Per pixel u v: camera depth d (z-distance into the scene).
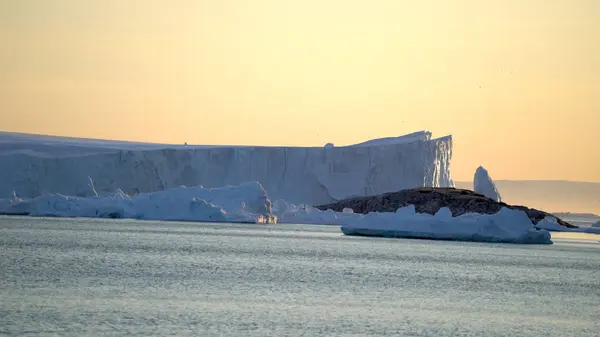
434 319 170.88
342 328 157.62
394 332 156.25
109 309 168.25
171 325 155.12
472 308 188.25
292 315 168.50
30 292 188.12
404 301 194.62
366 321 165.38
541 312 186.25
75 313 162.88
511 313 183.12
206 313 167.38
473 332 159.25
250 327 155.62
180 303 178.62
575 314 185.00
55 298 180.00
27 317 158.00
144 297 185.50
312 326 158.25
